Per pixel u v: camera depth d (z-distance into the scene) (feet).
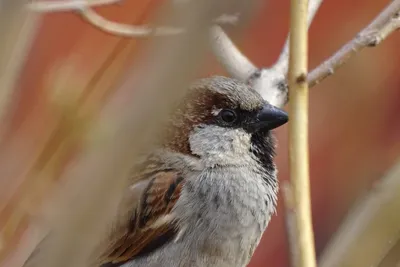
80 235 16.60
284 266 43.68
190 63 16.40
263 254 43.70
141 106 16.51
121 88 21.49
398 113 47.67
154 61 16.53
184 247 29.40
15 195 25.14
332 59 27.32
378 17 27.12
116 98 21.45
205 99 29.50
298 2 22.20
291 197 20.68
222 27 30.53
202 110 29.58
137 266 29.45
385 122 47.44
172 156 29.96
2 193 25.17
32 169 25.36
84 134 23.82
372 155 46.83
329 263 24.66
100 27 30.19
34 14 23.43
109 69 29.48
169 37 16.57
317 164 46.65
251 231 29.84
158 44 16.60
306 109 21.93
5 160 26.45
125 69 28.76
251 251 30.30
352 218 25.03
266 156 30.32
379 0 46.70
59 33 38.83
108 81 28.76
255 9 23.71
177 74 16.42
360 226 24.66
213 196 29.27
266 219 30.45
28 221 24.76
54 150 25.53
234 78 30.37
